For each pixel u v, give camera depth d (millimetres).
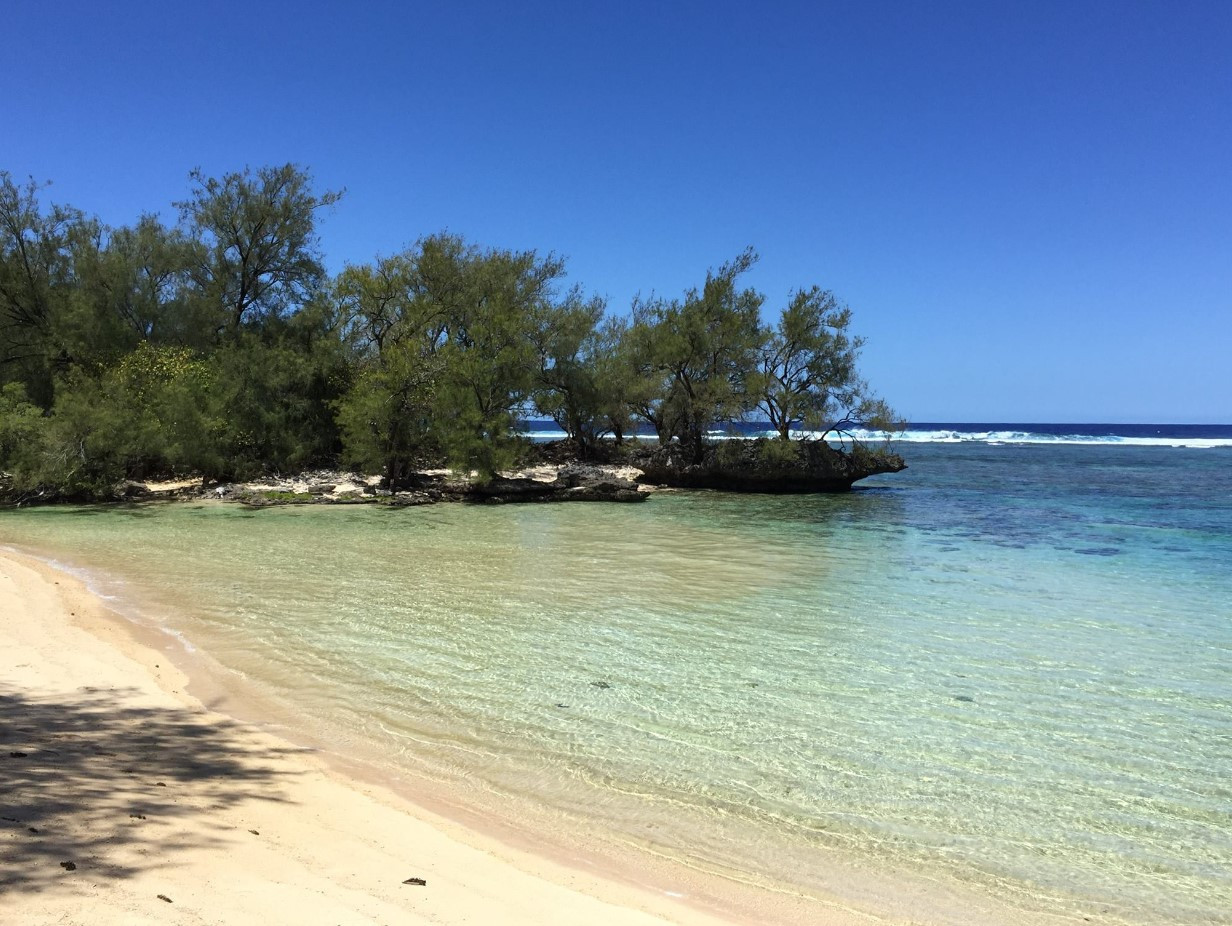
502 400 33750
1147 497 35156
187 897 3846
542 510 29578
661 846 5680
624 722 8266
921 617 13219
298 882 4293
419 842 5305
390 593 14648
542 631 12039
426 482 34625
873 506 31406
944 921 4828
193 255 38375
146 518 25297
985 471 52125
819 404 37656
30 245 35750
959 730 8141
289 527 23844
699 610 13594
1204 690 9484
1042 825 6160
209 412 31828
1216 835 6039
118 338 34250
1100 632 12305
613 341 44531
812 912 4848
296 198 39594
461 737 7777
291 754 7023
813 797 6578
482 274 40219
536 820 6023
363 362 37688
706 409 36750
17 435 28234
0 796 5043
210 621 12281
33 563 17047
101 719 7516
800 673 10055
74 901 3598
